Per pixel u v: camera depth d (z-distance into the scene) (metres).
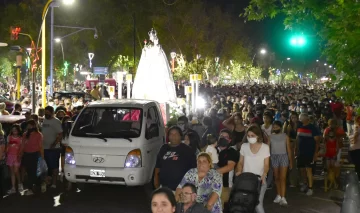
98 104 11.20
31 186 11.20
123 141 10.41
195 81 22.73
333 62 7.94
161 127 11.86
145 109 11.07
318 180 13.31
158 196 4.04
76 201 10.52
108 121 11.05
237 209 7.08
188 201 5.32
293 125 12.98
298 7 11.39
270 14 12.04
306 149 11.52
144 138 10.59
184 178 6.24
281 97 33.12
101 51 67.12
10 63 61.72
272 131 10.49
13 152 11.08
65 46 58.78
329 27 8.62
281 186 10.39
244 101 24.62
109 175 10.31
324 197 11.20
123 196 11.02
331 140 11.98
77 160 10.52
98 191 11.52
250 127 8.54
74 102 23.94
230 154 8.14
